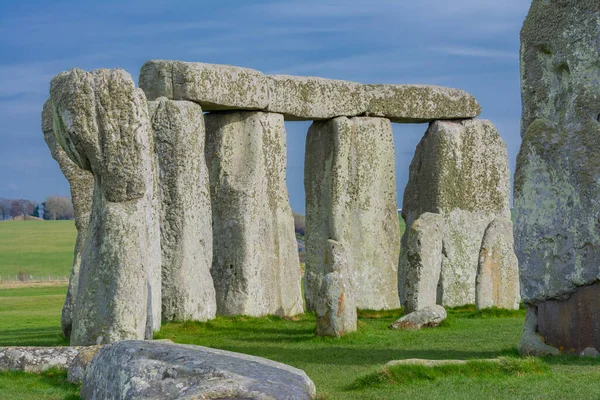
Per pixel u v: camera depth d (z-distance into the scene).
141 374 11.27
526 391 12.80
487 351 17.94
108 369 12.02
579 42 16.62
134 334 16.58
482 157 32.72
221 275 27.16
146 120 18.72
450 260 31.77
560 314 16.50
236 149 27.70
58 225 110.69
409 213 32.69
